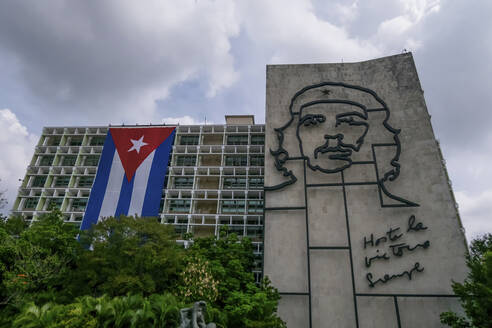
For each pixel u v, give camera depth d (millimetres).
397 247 28000
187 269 26312
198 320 17109
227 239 35344
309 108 35875
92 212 48469
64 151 60781
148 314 21594
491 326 19266
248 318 22281
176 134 59688
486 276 20031
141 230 28516
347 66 37531
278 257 29109
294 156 33531
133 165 51781
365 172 31578
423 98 33875
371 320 25750
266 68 39000
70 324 19391
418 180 30312
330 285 27328
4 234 27047
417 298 26062
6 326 22156
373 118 34031
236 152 57750
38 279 25828
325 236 29281
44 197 55406
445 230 27984
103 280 26000
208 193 54000
